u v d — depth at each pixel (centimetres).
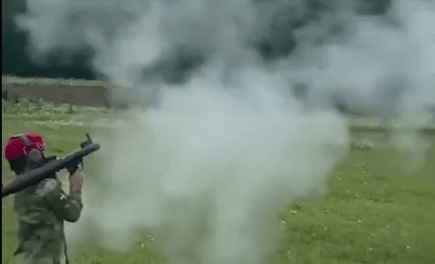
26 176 1206
